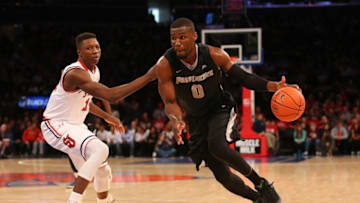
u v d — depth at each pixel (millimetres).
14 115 17234
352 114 14633
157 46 20984
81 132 4156
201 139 4184
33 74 19297
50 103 4320
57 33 21078
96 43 4238
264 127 13344
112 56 20469
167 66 3938
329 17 21797
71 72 4070
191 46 3867
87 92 3986
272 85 4020
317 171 8648
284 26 21750
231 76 4078
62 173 9273
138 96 18391
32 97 17672
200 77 3971
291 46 21156
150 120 16438
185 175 8406
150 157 14273
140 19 21859
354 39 20922
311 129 13766
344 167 9422
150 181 7465
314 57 20438
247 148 12875
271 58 20922
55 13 21016
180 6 21625
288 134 14164
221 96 4176
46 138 4273
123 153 14641
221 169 4168
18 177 8492
